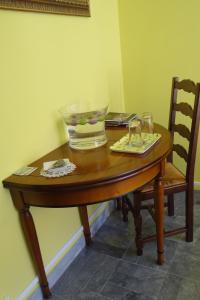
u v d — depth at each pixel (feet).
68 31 5.05
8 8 3.71
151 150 4.38
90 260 5.65
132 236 6.23
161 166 4.46
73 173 3.86
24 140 4.27
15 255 4.31
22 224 4.27
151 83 7.22
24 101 4.20
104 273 5.29
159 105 7.33
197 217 6.52
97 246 6.02
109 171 3.79
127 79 7.45
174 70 6.84
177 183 5.27
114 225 6.70
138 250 5.56
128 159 4.13
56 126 4.96
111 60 6.79
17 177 3.94
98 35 6.08
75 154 4.60
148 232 6.29
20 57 4.05
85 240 6.05
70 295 4.90
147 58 7.02
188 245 5.70
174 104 5.89
